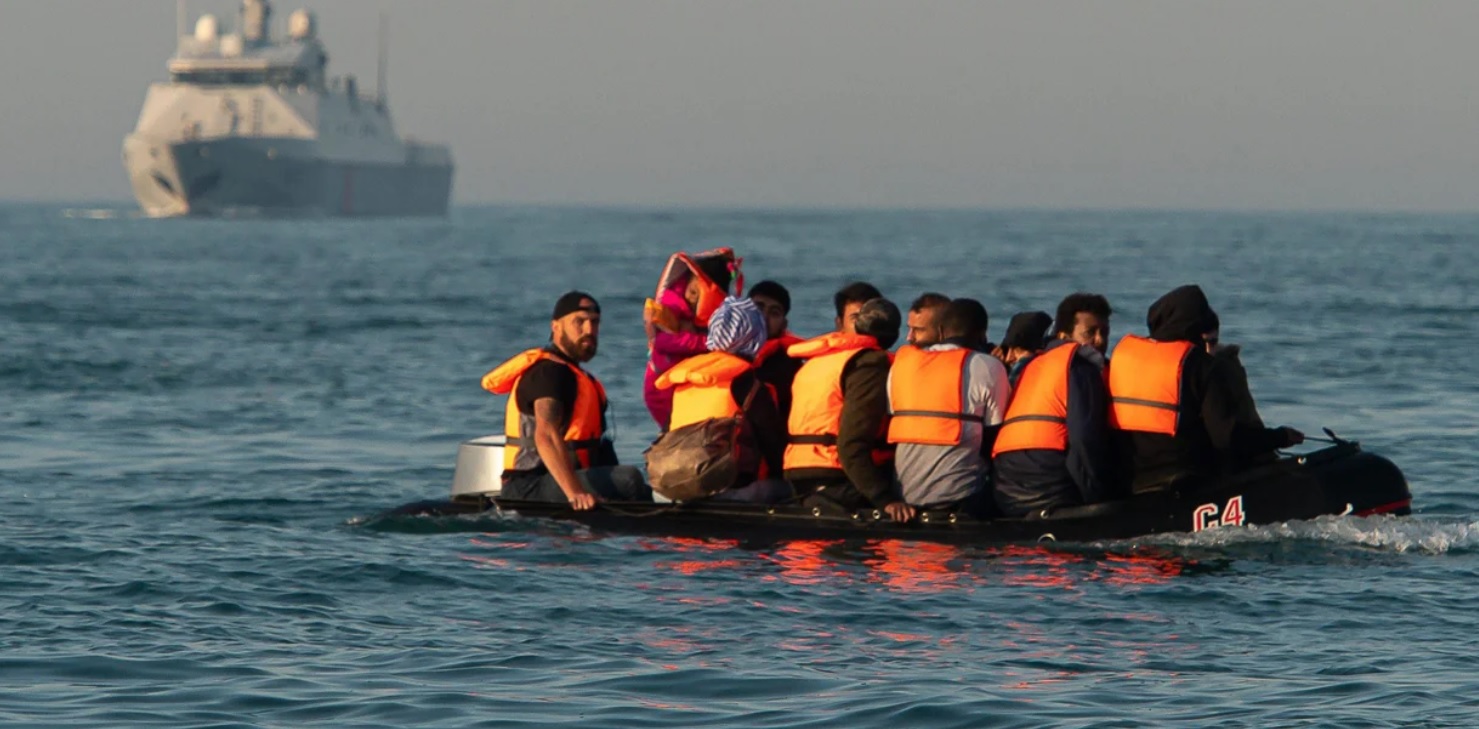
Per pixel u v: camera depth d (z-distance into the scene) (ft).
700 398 116.98
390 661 82.79
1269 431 110.32
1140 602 94.84
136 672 80.23
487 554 110.01
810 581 100.99
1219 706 73.72
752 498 117.29
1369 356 274.98
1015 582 100.01
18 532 120.57
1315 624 89.81
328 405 216.54
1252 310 389.39
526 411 121.90
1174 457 110.11
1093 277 572.92
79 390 233.35
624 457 168.86
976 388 111.24
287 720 72.59
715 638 87.40
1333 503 113.09
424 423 198.70
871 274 604.49
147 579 101.71
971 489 112.47
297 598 97.25
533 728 71.41
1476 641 85.81
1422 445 171.42
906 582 100.37
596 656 83.61
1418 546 109.81
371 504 139.74
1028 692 76.33
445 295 471.21
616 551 110.42
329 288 506.48
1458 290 475.31
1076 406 110.01
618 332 331.98
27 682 78.33
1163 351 110.63
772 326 122.31
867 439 111.34
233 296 461.37
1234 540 109.70
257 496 143.84
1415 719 71.20
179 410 210.38
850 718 72.74
